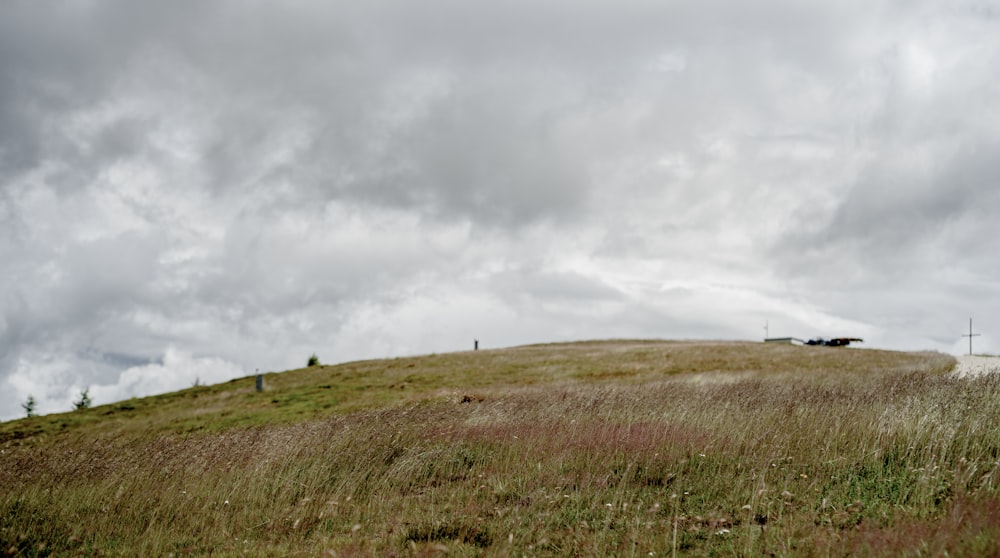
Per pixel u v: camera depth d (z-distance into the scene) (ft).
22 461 40.60
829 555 18.80
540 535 23.38
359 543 23.53
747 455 32.19
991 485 22.93
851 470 28.25
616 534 23.20
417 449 38.73
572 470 32.50
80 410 126.62
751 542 20.76
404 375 134.10
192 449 41.16
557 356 159.63
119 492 32.40
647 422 42.06
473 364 148.77
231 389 138.00
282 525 27.66
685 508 26.12
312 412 86.94
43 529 28.50
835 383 58.90
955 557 17.30
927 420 32.60
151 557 24.89
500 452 37.68
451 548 22.63
